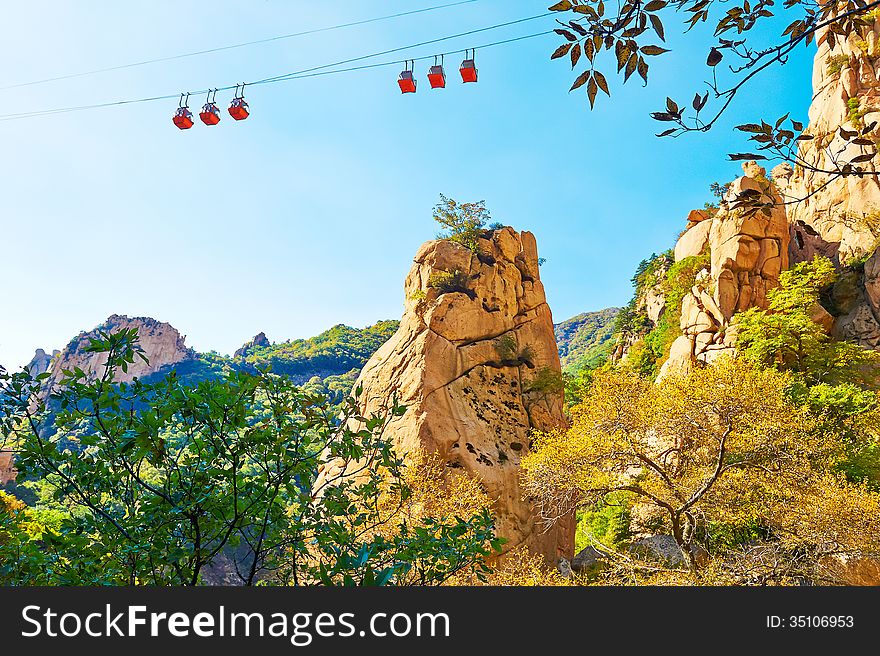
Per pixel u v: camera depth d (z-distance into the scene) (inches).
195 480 141.4
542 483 906.1
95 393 134.6
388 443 163.0
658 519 1066.1
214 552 141.2
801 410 817.5
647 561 756.0
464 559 150.0
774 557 711.1
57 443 139.6
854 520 692.1
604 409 842.8
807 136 107.2
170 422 141.6
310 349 6063.0
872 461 1007.6
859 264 1833.2
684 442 880.9
